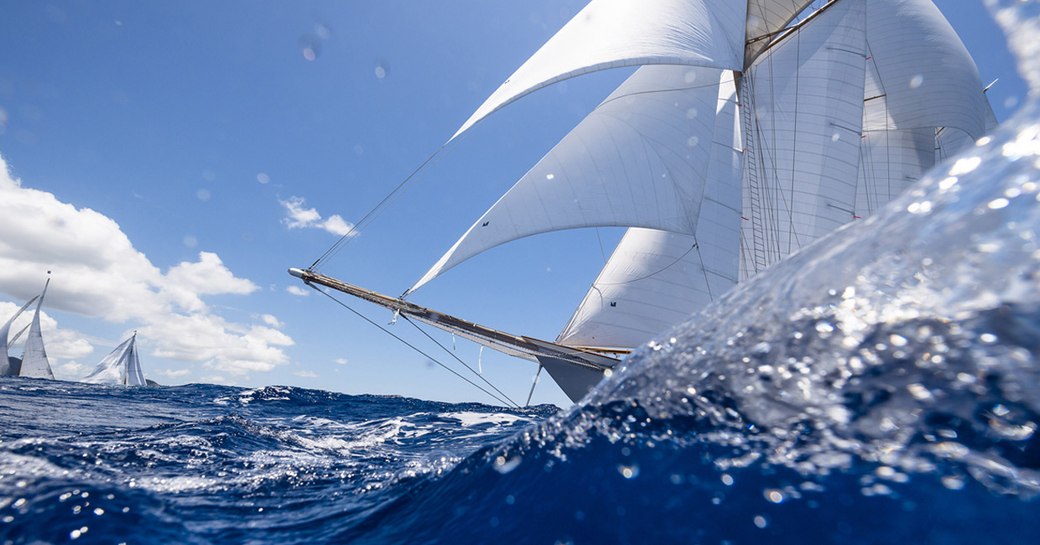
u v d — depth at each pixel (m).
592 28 13.24
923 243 1.34
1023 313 1.06
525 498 1.52
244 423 6.38
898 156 21.17
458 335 12.31
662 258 13.42
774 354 1.46
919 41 20.55
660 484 1.25
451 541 1.44
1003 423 0.97
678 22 13.86
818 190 17.14
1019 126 1.41
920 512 0.89
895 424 1.08
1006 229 1.17
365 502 2.40
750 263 16.92
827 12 18.48
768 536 0.95
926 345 1.15
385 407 14.06
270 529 2.00
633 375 1.93
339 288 11.73
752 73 19.38
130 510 1.84
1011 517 0.83
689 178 13.33
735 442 1.28
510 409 16.45
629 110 13.48
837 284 1.49
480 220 12.10
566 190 12.34
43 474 2.51
